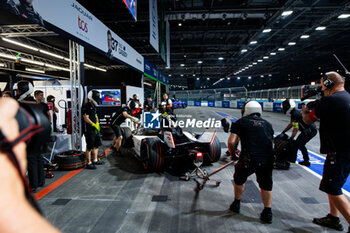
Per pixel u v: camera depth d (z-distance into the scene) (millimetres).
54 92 7207
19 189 336
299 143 4484
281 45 21250
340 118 2109
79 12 4461
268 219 2592
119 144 5660
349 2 11258
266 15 12570
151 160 4211
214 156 4730
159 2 11297
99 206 3010
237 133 2627
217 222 2619
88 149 4656
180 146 4219
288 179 4016
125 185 3754
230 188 3631
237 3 12477
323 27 15867
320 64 34312
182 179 3994
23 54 13680
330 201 2494
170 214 2803
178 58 26828
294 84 47969
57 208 2951
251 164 2492
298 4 11883
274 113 20641
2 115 374
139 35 17344
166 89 22609
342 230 2451
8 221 287
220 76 45906
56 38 9914
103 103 9102
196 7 11953
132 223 2600
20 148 382
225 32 17141
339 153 2150
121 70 18688
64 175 4250
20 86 3680
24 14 2926
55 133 5551
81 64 5207
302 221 2646
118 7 11867
